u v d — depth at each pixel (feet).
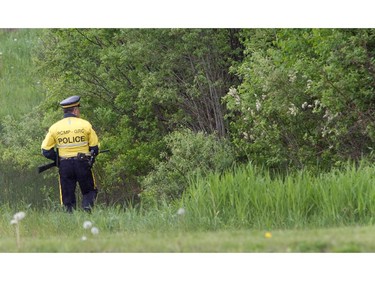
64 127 144.56
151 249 92.94
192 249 91.66
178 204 135.03
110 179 186.19
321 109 150.71
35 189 196.13
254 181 124.26
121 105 186.19
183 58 182.50
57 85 189.57
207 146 165.17
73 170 144.66
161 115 191.01
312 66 147.54
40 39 211.61
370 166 142.31
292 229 109.40
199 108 184.03
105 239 100.32
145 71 185.16
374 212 115.55
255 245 89.66
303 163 156.25
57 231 118.52
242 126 166.91
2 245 98.63
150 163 181.06
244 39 182.80
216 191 123.54
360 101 147.13
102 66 187.21
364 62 144.77
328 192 119.96
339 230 96.73
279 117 159.02
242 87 169.68
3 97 265.34
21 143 204.23
